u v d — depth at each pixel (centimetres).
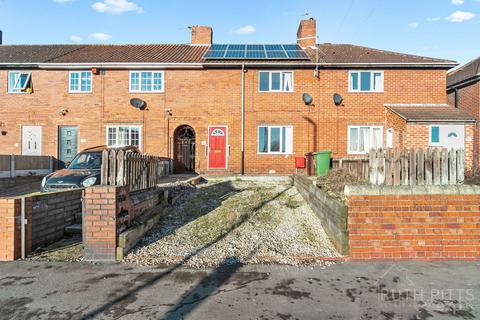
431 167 567
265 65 1548
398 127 1387
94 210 491
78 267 461
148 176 706
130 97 1585
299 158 1527
